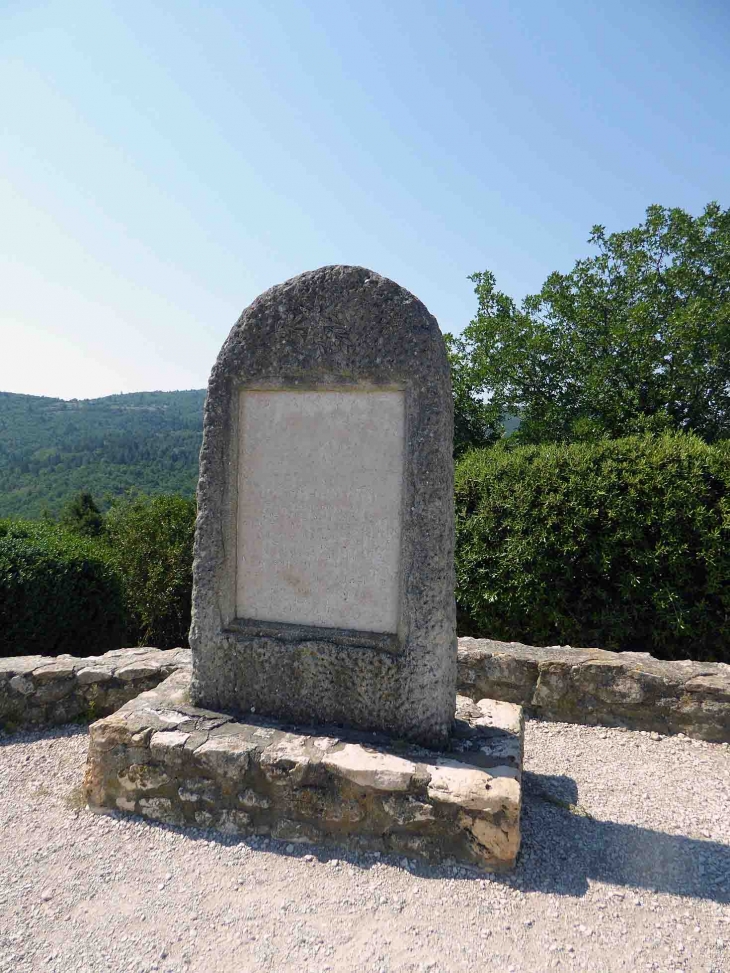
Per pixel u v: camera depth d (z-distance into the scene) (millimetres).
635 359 10344
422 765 2564
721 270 10430
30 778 3189
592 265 11602
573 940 2105
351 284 2879
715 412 10078
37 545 4883
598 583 4613
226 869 2438
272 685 3016
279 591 3076
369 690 2867
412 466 2781
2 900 2273
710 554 4363
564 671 3877
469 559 4887
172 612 7316
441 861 2447
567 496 4758
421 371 2770
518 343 11570
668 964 2020
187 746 2711
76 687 3789
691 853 2594
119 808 2814
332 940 2094
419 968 1982
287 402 3041
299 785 2588
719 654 4398
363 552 2936
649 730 3771
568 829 2742
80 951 2041
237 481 3125
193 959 2012
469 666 4039
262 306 3027
